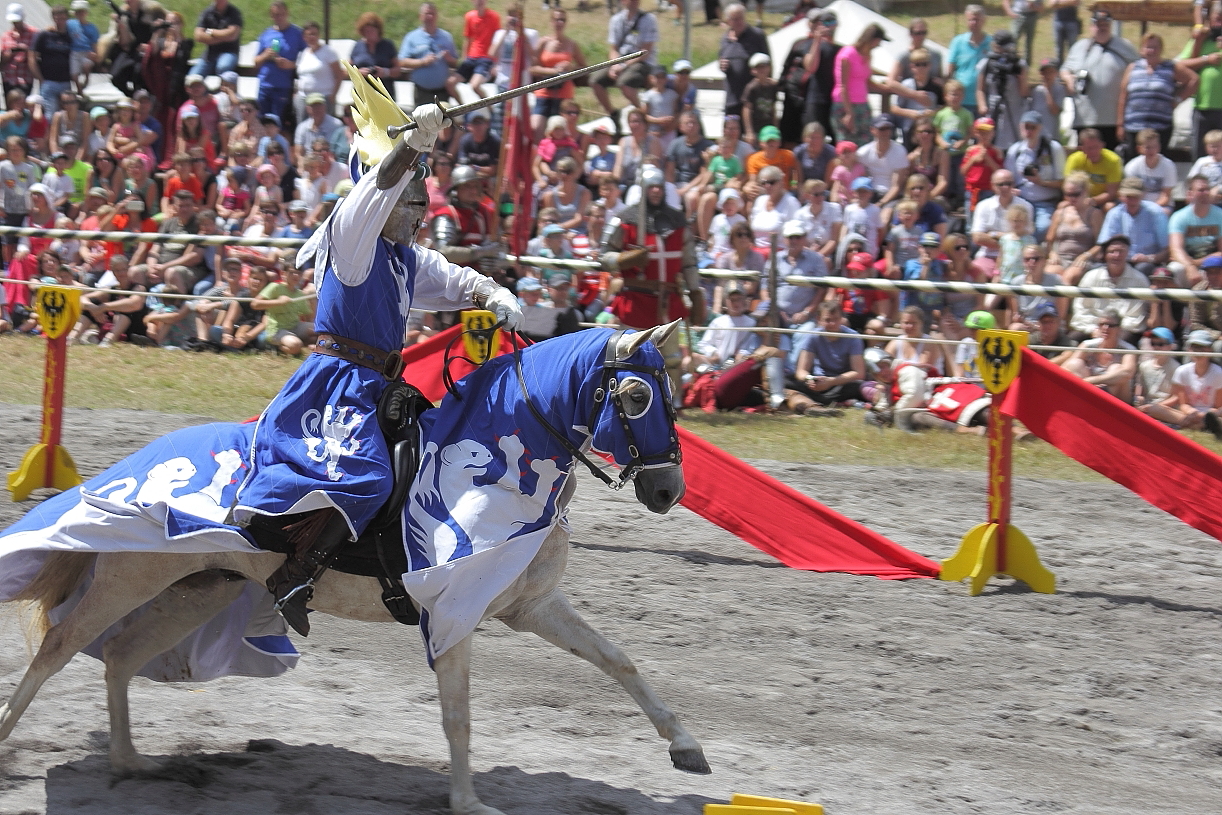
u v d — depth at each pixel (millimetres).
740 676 8820
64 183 20953
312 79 22516
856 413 16219
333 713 7812
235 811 6410
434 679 8500
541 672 8672
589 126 21812
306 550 6191
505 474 6270
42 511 6453
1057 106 19500
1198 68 19219
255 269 18406
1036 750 7844
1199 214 16344
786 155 18844
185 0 33281
